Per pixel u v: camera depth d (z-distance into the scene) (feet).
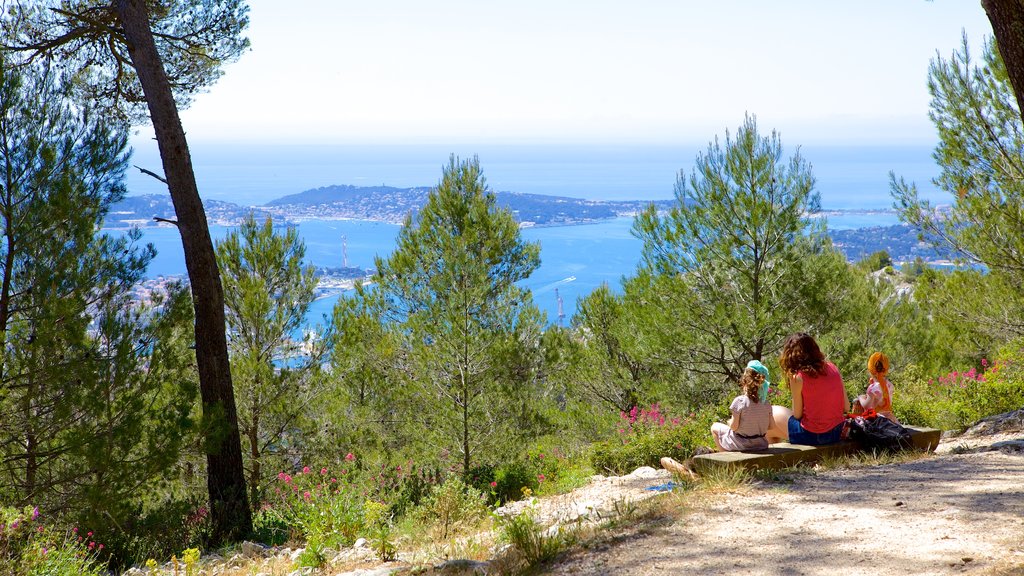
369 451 47.80
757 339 45.09
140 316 29.43
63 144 29.68
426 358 46.44
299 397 49.24
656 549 14.17
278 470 48.16
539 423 48.62
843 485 18.29
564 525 17.26
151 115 35.06
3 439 28.04
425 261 49.39
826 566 12.30
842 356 45.75
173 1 41.81
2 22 37.06
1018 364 37.01
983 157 38.47
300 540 28.66
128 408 28.48
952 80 38.63
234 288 48.01
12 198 28.55
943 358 53.78
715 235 45.14
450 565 16.03
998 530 13.44
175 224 34.96
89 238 29.04
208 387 35.27
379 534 20.76
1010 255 38.50
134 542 29.84
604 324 62.44
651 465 32.32
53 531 25.84
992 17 16.80
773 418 23.30
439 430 45.73
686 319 44.93
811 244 45.34
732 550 13.65
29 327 28.14
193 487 42.70
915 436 22.59
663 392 49.42
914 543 13.14
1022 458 20.17
